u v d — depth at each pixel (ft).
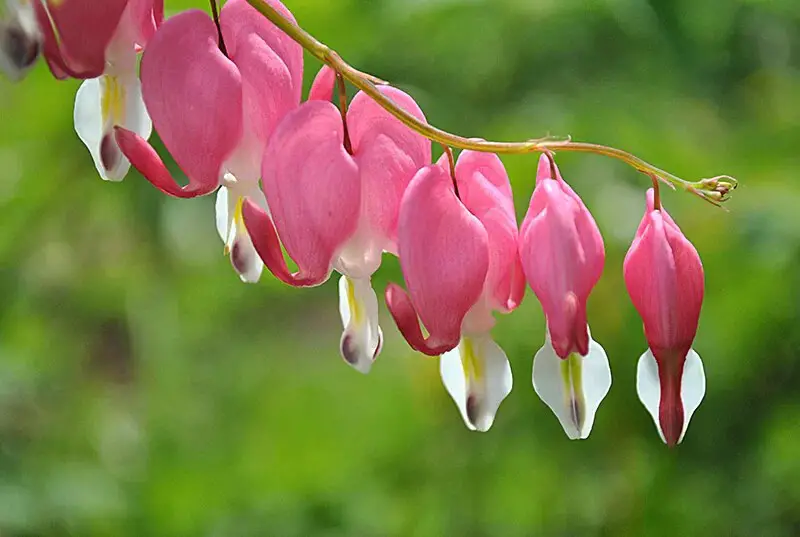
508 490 2.04
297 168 1.27
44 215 2.17
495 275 1.30
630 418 1.90
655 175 1.30
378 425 2.29
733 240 1.84
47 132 2.06
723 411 1.89
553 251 1.27
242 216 1.28
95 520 2.24
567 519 1.97
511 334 1.91
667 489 1.92
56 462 2.34
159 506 2.30
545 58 1.97
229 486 2.33
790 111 2.04
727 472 1.91
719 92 2.06
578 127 1.89
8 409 2.39
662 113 1.96
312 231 1.28
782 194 1.86
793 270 1.82
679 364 1.29
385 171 1.29
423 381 2.22
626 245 1.83
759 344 1.84
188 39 1.27
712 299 1.85
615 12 1.89
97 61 1.26
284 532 2.24
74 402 2.51
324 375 2.51
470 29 1.93
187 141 1.27
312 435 2.39
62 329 2.55
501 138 1.90
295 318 2.63
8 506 2.19
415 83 1.99
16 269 2.31
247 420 2.48
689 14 1.97
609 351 1.86
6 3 1.21
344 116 1.28
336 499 2.24
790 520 1.88
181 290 2.44
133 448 2.48
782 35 2.09
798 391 1.86
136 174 2.14
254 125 1.28
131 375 2.70
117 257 2.40
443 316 1.28
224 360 2.56
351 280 1.30
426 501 2.12
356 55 1.93
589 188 1.86
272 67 1.28
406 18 1.88
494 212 1.30
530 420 1.98
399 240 1.28
